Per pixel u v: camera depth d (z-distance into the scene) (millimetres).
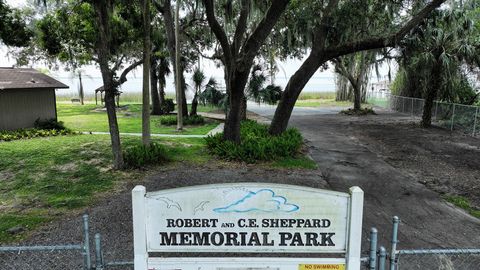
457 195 8594
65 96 55688
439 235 6406
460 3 15766
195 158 11953
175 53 18453
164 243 3398
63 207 7711
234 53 12172
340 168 10938
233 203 3338
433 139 15836
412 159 12188
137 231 3328
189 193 3320
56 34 14812
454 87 18375
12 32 10734
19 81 17672
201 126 20328
